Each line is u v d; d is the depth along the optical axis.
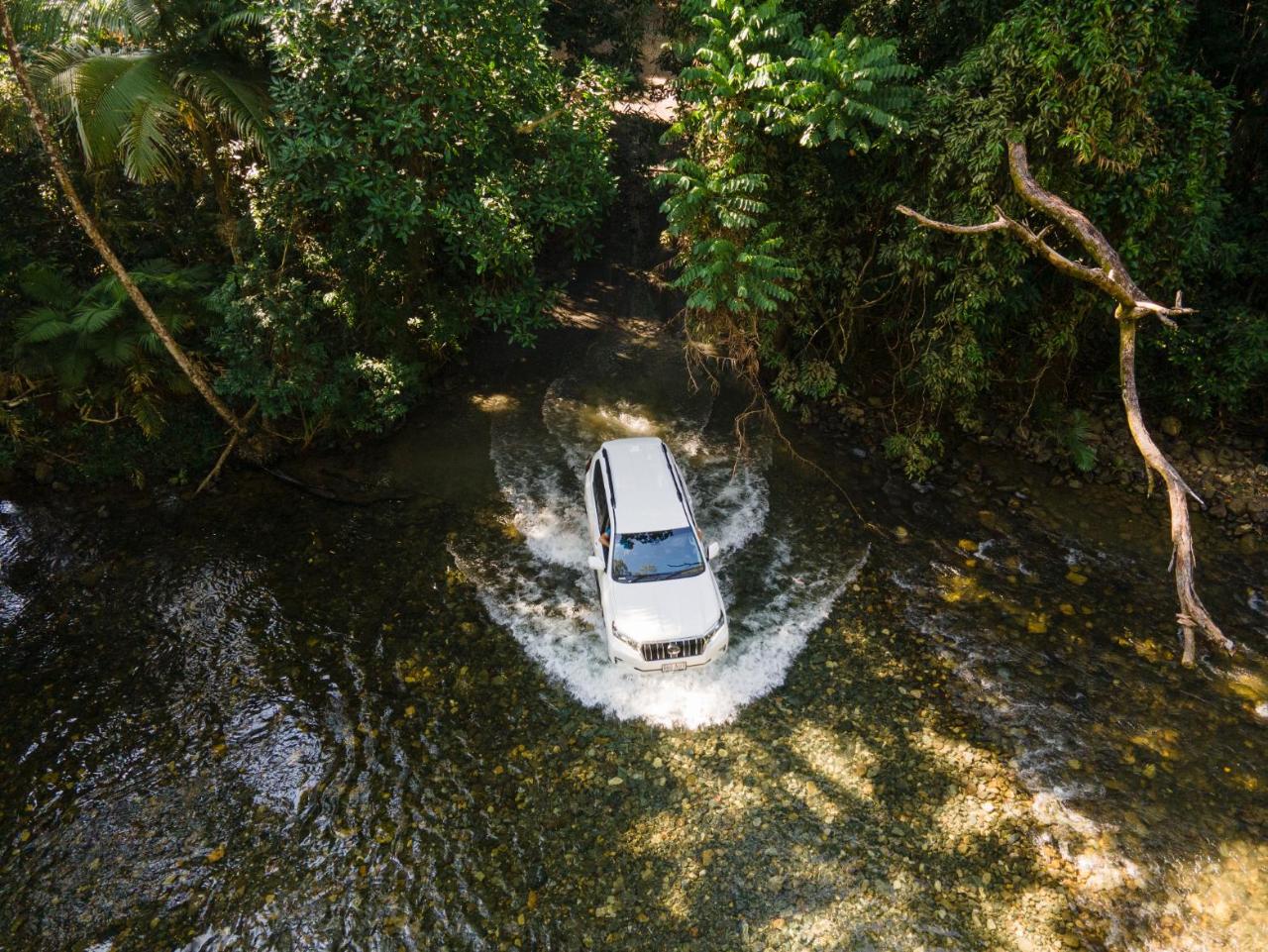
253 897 6.88
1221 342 12.17
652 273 18.36
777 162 10.95
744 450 13.19
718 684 9.01
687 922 6.75
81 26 10.23
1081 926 6.68
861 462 12.98
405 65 9.41
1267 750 8.23
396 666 9.15
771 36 9.53
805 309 12.17
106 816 7.52
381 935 6.62
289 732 8.37
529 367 15.45
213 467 12.17
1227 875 7.07
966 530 11.52
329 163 10.16
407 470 12.48
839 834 7.44
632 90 18.42
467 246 10.62
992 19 10.32
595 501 10.56
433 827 7.47
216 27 9.97
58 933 6.59
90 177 12.52
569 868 7.16
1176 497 5.23
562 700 8.77
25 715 8.51
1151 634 9.72
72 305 11.52
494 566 10.66
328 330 12.38
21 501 11.54
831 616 9.97
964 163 9.76
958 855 7.26
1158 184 9.47
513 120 11.22
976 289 10.38
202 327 12.34
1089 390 14.06
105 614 9.78
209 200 13.63
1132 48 8.62
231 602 9.97
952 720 8.60
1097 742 8.34
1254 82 12.30
